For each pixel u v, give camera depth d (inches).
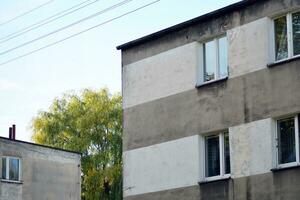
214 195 785.6
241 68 788.0
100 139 1865.2
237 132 777.6
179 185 825.5
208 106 814.5
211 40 834.8
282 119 748.0
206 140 820.6
